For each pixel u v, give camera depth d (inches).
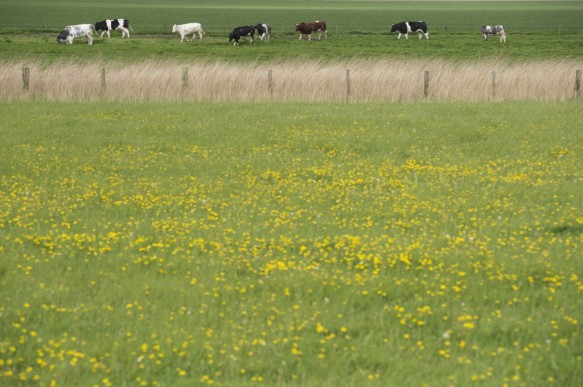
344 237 542.3
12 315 399.5
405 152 877.8
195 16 4284.0
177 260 493.4
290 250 526.3
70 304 417.4
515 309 414.3
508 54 2374.5
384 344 371.9
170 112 1210.6
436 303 421.7
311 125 1068.5
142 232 558.9
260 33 2834.6
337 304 420.5
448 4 6441.9
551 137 962.7
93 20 3863.2
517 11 5064.0
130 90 1456.7
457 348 370.6
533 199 665.6
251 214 613.0
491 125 1064.8
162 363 352.5
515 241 536.1
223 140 956.6
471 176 755.4
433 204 641.6
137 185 716.0
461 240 530.6
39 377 335.3
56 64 1620.3
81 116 1162.0
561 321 397.1
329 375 342.0
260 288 447.2
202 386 330.6
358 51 2476.6
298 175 769.6
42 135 981.2
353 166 807.7
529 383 332.8
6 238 534.0
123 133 1004.6
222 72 1501.0
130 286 444.8
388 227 580.4
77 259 499.2
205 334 380.2
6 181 719.1
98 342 368.5
